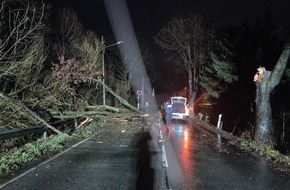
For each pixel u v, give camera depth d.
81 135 21.42
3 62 16.17
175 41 56.53
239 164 13.49
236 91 39.69
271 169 12.66
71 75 27.11
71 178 10.22
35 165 12.00
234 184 10.15
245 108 36.34
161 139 21.03
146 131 25.69
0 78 17.45
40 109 21.25
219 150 17.12
